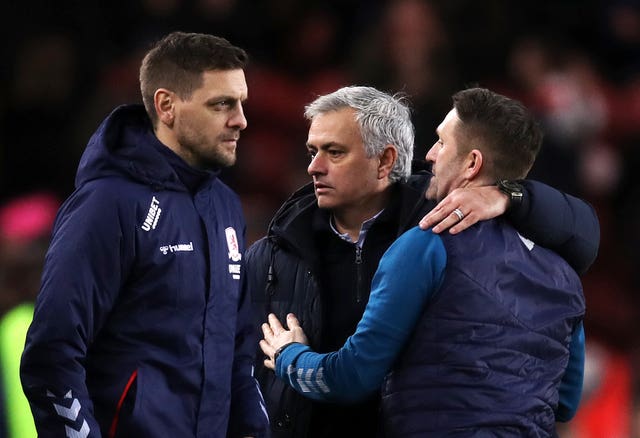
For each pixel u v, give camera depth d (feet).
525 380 45.75
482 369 45.14
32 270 63.98
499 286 45.70
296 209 52.31
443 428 45.21
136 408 45.47
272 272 52.01
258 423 49.21
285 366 48.75
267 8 113.50
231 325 48.26
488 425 45.01
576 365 49.80
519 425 45.44
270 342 50.29
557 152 102.37
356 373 46.14
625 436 87.76
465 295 45.34
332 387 46.88
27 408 61.00
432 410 45.44
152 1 107.55
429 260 45.50
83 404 44.19
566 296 46.98
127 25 110.42
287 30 113.70
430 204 50.80
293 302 51.34
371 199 51.29
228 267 48.39
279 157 106.42
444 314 45.47
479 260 45.62
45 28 108.27
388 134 50.70
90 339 45.03
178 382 46.34
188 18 107.04
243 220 50.39
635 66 123.85
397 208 51.24
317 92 107.96
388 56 101.76
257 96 107.86
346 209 51.24
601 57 124.47
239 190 103.09
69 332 44.11
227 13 107.96
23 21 107.96
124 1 110.73
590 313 103.19
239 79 47.34
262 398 50.24
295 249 51.34
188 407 46.68
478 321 45.29
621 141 115.55
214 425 47.47
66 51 105.50
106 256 44.88
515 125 47.14
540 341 46.03
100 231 44.80
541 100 105.60
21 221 69.41
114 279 45.19
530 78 108.47
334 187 50.70
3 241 64.75
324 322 50.65
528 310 46.01
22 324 62.18
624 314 104.01
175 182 46.83
